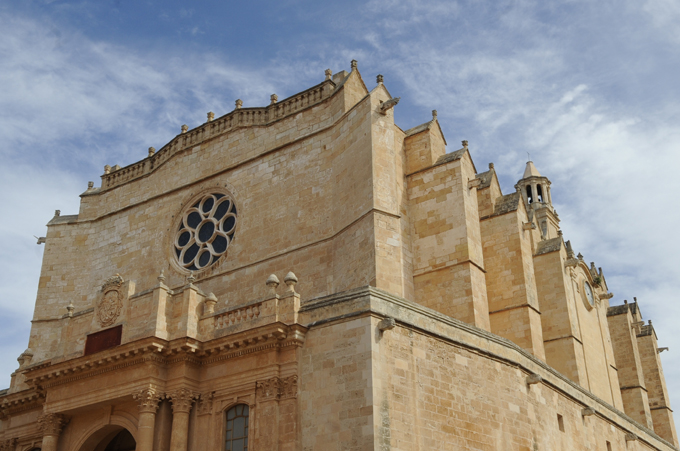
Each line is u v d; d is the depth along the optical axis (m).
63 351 32.38
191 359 28.80
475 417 27.25
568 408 34.38
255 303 28.53
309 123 39.53
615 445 39.59
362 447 23.84
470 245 35.44
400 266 33.09
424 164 38.50
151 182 45.50
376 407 24.30
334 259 35.19
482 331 29.45
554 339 42.56
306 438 25.33
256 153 40.84
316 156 38.22
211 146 43.22
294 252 36.69
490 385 28.53
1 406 36.44
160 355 28.88
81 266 46.28
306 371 26.39
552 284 43.66
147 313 30.14
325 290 34.91
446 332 27.91
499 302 39.50
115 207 46.75
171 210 43.28
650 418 54.41
